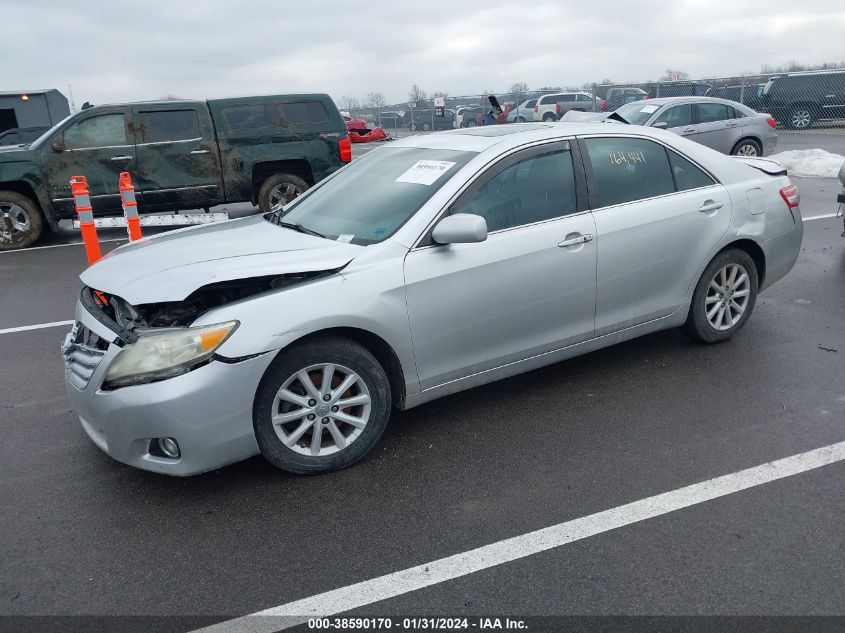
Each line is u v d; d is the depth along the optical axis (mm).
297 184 10891
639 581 2725
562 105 26797
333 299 3396
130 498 3426
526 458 3678
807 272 7074
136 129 10000
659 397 4324
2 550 3045
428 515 3209
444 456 3729
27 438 4082
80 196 7145
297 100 10750
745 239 4871
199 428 3164
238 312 3234
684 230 4559
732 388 4414
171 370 3119
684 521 3090
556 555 2896
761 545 2912
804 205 10891
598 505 3236
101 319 3424
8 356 5488
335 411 3541
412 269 3609
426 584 2752
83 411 3357
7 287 7699
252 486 3490
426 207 3760
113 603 2707
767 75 21875
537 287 3996
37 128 19109
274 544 3033
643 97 22297
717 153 4945
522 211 4008
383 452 3793
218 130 10352
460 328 3799
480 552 2934
